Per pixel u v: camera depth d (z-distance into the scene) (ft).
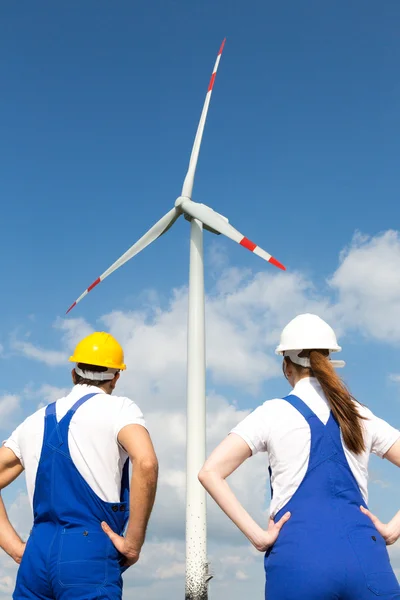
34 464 14.84
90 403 14.98
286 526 12.32
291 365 14.14
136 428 14.60
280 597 11.78
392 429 13.47
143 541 14.29
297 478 12.63
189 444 45.16
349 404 13.10
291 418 13.03
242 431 13.01
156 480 14.23
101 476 14.46
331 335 14.15
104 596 13.51
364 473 13.07
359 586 11.48
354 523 12.19
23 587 13.98
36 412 15.53
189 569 39.27
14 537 15.98
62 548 13.74
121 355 16.20
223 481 12.83
